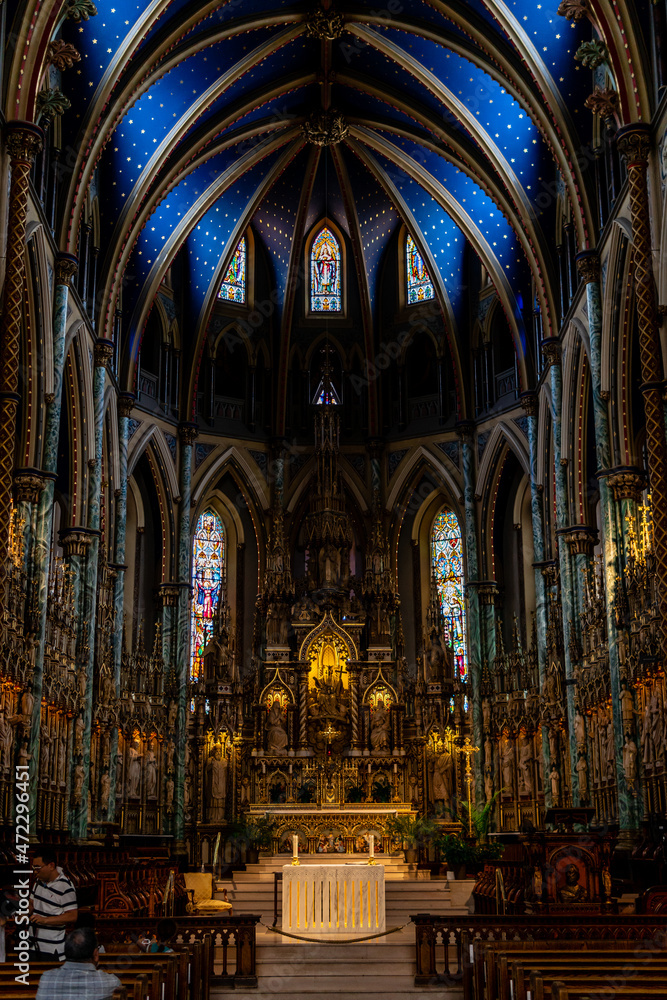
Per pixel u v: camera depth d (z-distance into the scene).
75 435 30.03
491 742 35.84
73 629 28.88
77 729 28.41
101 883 18.58
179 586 37.41
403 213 39.03
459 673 38.66
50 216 26.56
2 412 20.92
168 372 38.69
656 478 21.09
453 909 26.53
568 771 31.22
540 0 26.92
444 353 40.72
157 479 37.91
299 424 42.00
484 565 37.94
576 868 18.95
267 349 41.91
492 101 31.55
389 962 18.05
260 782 35.78
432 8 30.42
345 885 20.20
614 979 9.72
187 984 13.41
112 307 32.25
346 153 39.47
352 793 35.44
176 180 33.84
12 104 22.12
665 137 22.06
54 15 22.41
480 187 34.59
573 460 30.83
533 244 32.66
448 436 40.06
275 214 41.28
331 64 35.00
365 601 38.31
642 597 23.78
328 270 43.25
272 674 36.78
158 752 35.38
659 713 23.20
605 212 27.36
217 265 39.31
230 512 40.78
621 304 26.19
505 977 11.38
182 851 34.75
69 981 8.80
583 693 29.23
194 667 38.59
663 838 20.84
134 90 28.73
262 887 29.23
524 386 35.94
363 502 41.12
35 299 25.09
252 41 31.95
